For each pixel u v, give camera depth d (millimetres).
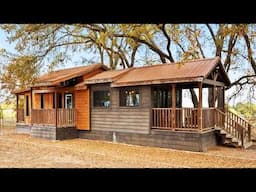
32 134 17906
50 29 17562
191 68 13273
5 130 23109
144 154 11570
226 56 18828
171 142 13172
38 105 19453
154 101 14391
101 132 16141
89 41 21547
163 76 13336
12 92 21500
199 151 12305
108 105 15938
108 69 18875
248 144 13891
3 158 9562
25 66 17609
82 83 17047
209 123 13195
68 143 15094
